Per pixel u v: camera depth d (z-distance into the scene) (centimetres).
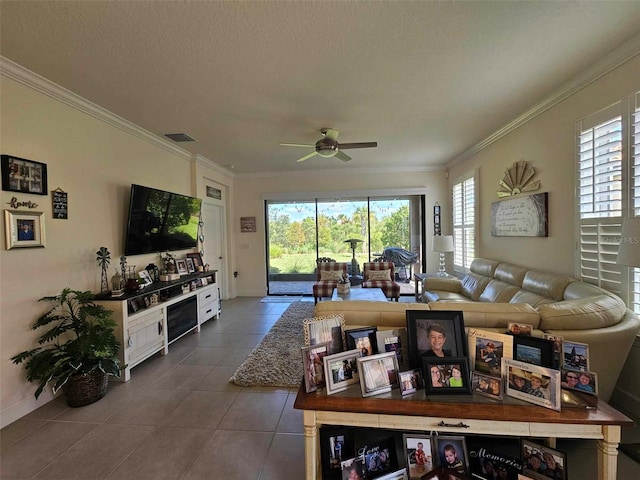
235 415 219
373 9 165
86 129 285
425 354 146
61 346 239
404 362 154
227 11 164
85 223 283
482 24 180
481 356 143
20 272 221
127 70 225
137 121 331
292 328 412
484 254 438
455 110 314
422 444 142
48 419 216
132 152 350
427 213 610
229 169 596
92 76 233
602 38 195
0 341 208
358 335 151
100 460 176
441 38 193
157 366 304
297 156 495
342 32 185
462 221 504
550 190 295
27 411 222
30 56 204
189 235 452
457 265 540
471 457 147
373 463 144
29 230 228
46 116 244
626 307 206
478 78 247
